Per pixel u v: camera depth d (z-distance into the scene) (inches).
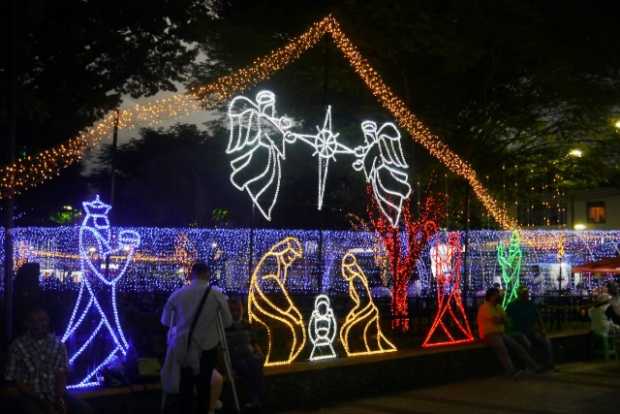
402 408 450.3
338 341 517.0
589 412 446.6
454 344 590.2
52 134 586.9
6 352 307.1
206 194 1454.2
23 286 413.1
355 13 791.7
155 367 391.5
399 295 629.3
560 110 984.9
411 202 767.7
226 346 344.8
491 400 483.5
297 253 495.5
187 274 843.4
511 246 858.8
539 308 763.4
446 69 852.6
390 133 812.6
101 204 389.7
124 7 582.6
